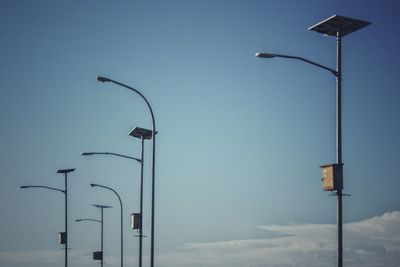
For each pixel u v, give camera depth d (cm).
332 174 2452
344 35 2578
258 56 2541
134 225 4112
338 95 2548
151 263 3669
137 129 4150
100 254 7244
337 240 2447
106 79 3619
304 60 2556
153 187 3738
